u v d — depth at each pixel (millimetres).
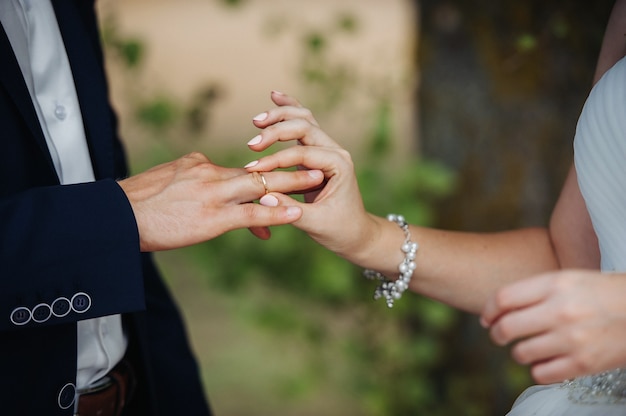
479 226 3480
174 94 3988
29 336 1650
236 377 4609
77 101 1845
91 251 1549
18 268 1511
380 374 3684
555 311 1284
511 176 3432
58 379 1694
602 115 1605
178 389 2127
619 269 1629
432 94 3543
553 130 3381
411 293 3574
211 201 1661
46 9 1811
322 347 3678
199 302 5398
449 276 1921
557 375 1306
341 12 4105
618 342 1284
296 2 4207
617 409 1534
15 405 1640
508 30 3406
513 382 3525
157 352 2109
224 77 7984
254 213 1661
